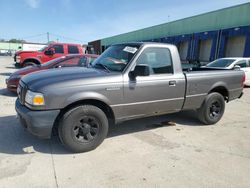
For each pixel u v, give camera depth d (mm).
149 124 5148
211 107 5176
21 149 3691
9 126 4660
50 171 3084
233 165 3396
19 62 12289
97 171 3125
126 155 3615
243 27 15984
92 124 3670
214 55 18766
